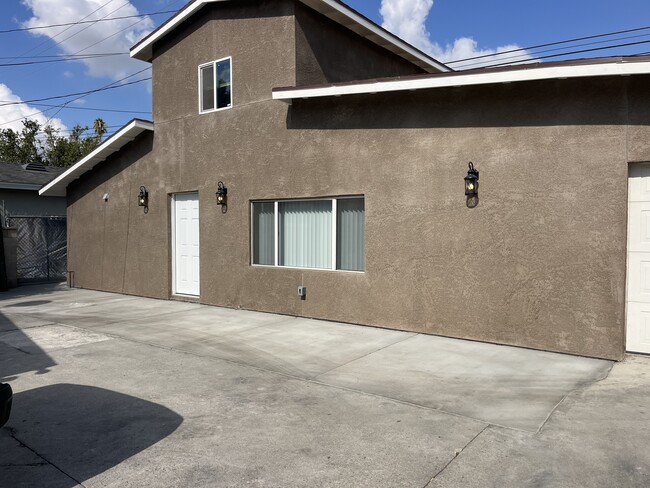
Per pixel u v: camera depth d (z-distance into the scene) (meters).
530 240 6.60
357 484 3.37
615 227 6.04
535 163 6.53
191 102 10.73
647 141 5.84
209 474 3.52
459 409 4.65
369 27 10.43
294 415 4.55
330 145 8.48
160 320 9.10
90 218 13.84
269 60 9.33
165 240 11.54
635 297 6.16
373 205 7.99
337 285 8.54
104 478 3.49
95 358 6.56
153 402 4.92
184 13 10.43
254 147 9.59
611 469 3.52
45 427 4.35
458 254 7.19
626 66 5.62
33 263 16.31
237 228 9.99
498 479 3.41
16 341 7.62
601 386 5.21
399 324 7.81
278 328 8.18
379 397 4.98
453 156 7.18
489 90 6.84
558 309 6.44
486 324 6.99
